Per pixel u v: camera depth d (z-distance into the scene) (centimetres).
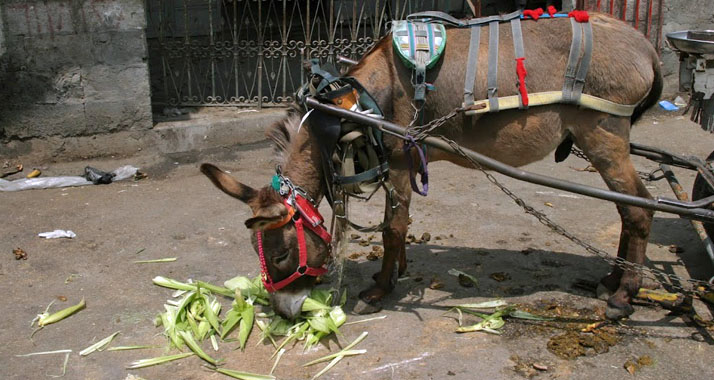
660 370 334
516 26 362
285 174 361
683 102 855
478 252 480
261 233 343
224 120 745
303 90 360
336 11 1054
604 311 393
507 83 352
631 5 820
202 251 486
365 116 335
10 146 682
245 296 407
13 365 346
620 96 352
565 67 351
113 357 354
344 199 373
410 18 386
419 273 449
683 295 391
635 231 376
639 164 684
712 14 836
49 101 673
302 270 351
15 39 650
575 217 545
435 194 602
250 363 349
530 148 369
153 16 955
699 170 397
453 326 380
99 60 673
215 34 1024
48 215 552
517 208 566
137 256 477
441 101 360
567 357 346
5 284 434
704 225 415
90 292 425
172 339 364
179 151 727
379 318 390
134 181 648
